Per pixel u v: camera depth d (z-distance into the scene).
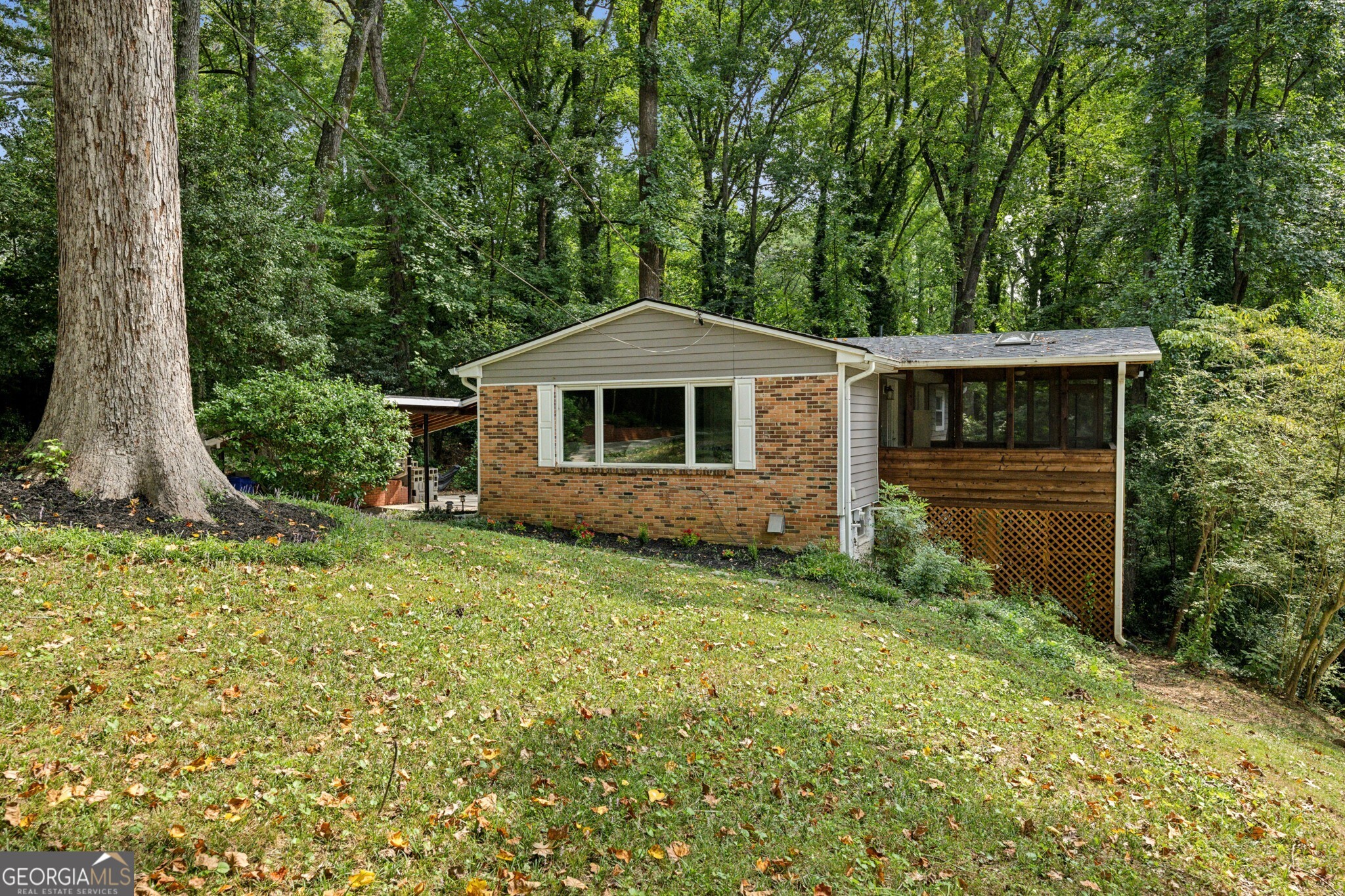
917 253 33.31
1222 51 18.02
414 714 4.84
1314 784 6.85
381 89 24.22
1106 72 23.78
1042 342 14.20
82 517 7.23
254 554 7.30
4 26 18.55
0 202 12.83
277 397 12.45
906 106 26.72
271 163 16.89
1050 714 6.89
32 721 3.95
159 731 4.11
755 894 3.59
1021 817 4.75
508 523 14.13
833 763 5.07
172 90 8.26
